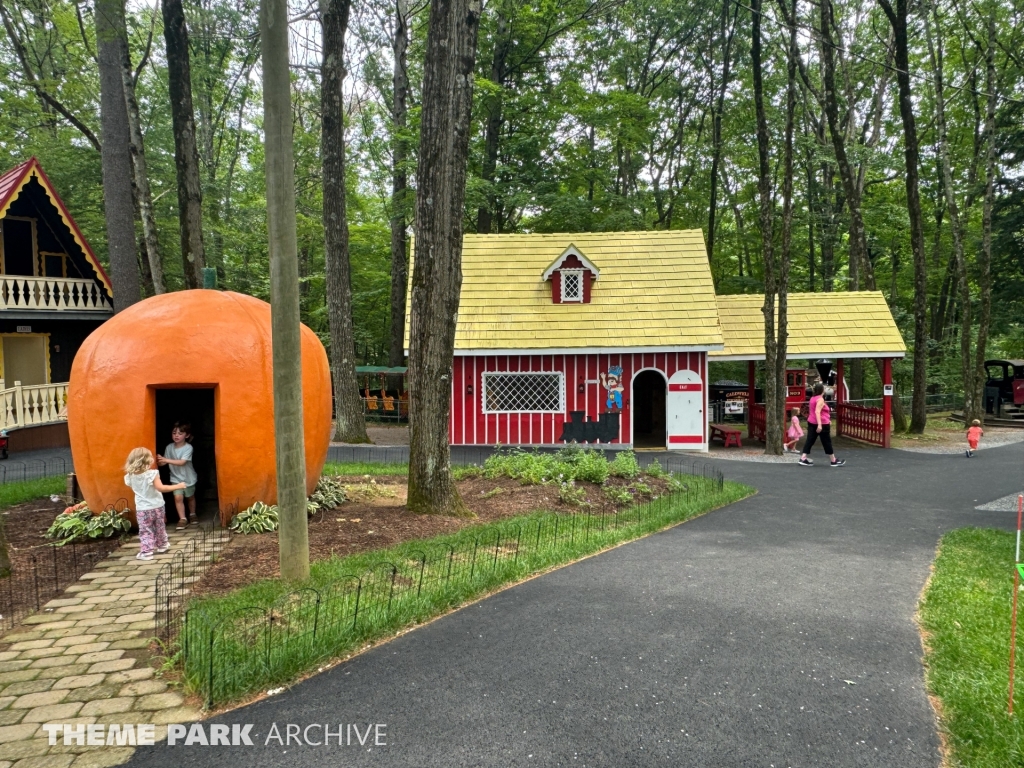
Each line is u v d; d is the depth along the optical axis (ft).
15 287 59.00
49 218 60.23
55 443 55.36
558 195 87.51
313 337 31.48
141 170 47.91
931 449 60.34
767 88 88.74
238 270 97.50
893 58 77.25
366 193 130.82
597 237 69.41
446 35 27.53
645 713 12.82
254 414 26.66
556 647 15.84
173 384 25.89
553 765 11.09
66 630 16.70
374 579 19.88
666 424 60.39
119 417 25.57
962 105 93.66
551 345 59.21
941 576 21.61
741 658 15.33
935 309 118.01
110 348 26.16
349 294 59.67
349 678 14.23
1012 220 79.25
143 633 16.53
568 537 25.89
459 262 29.01
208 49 69.46
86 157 71.20
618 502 33.53
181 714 12.73
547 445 60.39
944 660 15.17
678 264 66.03
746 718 12.69
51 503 31.99
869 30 92.32
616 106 84.12
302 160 97.30
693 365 59.93
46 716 12.59
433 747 11.60
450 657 15.26
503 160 93.40
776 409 57.00
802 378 71.20
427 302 28.60
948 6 81.66
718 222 116.78
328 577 19.90
